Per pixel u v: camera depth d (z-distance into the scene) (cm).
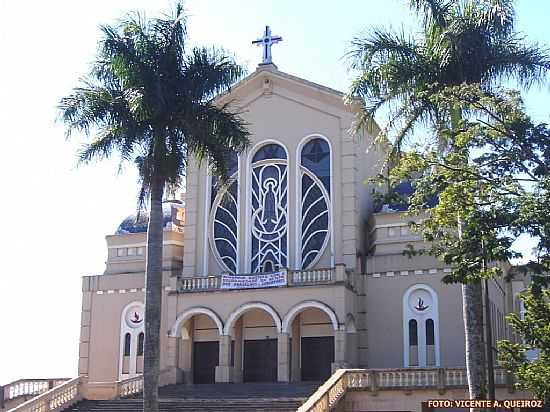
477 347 2633
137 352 4684
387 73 2888
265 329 4409
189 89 3020
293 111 4688
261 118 4744
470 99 2280
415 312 4250
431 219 2342
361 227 4538
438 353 4159
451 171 2208
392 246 4384
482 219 2062
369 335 4288
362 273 4406
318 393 3027
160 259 2930
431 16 2881
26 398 4125
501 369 3152
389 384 3309
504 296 5209
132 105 2884
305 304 4169
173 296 4431
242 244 4594
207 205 4722
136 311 4756
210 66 3047
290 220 4541
